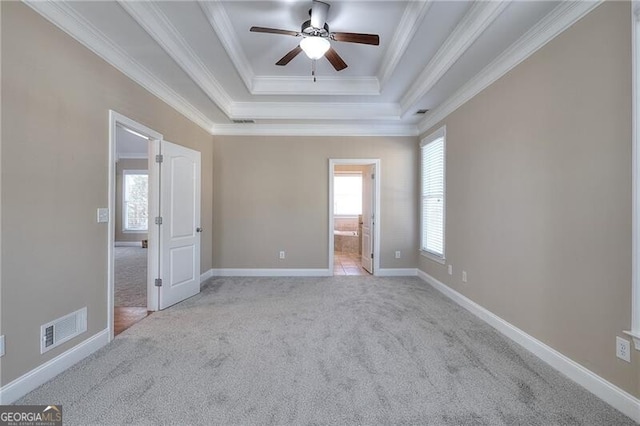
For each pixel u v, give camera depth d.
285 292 4.03
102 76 2.40
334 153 4.97
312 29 2.47
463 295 3.46
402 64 3.19
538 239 2.29
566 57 2.02
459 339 2.59
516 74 2.52
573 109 1.97
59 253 2.03
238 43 3.12
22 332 1.78
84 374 2.02
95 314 2.36
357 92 4.07
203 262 4.61
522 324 2.47
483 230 3.05
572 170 1.98
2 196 1.67
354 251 7.46
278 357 2.28
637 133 1.56
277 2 2.48
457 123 3.58
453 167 3.69
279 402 1.75
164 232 3.37
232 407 1.70
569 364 1.99
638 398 1.59
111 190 2.51
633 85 1.57
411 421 1.60
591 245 1.84
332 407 1.71
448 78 3.09
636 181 1.57
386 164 4.98
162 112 3.34
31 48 1.82
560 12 2.00
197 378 1.99
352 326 2.88
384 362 2.20
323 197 4.98
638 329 1.58
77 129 2.17
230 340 2.57
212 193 4.93
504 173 2.70
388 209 5.00
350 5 2.50
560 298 2.08
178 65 2.82
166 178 3.39
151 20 2.30
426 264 4.62
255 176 4.95
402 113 4.34
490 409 1.69
